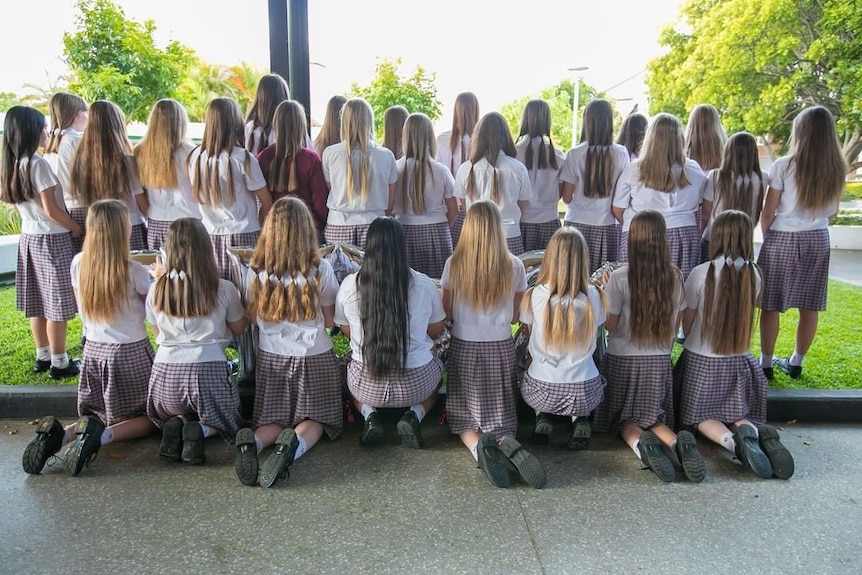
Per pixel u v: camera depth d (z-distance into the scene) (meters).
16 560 1.89
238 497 2.27
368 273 2.46
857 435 2.83
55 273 3.11
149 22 7.27
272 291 2.52
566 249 2.45
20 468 2.46
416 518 2.14
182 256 2.44
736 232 2.53
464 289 2.56
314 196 3.22
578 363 2.53
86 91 6.75
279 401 2.64
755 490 2.34
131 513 2.16
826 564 1.90
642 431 2.64
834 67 7.21
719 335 2.58
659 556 1.94
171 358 2.51
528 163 3.52
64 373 3.27
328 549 1.96
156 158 3.05
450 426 2.70
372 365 2.48
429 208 3.41
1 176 2.99
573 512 2.18
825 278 3.15
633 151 3.74
